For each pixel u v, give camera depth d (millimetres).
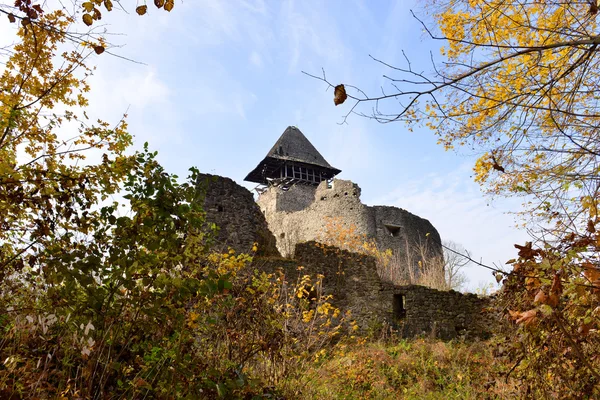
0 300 3461
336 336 12047
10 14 2748
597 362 3842
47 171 3494
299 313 7469
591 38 2785
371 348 10789
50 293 3391
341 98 2869
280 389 5285
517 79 4020
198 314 4277
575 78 3887
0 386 2752
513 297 4457
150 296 3482
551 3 3676
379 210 22609
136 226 3520
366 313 13164
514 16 4062
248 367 5605
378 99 2943
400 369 9250
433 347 10680
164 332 3699
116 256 3406
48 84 3963
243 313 5270
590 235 3061
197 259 4516
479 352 10406
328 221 21938
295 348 6902
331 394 7090
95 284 3494
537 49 2852
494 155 4391
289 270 12508
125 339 3559
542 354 4086
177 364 3561
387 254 18969
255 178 36125
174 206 3633
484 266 3072
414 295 13531
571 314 3656
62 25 3746
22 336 3191
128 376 3701
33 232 3467
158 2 2857
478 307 14141
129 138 4078
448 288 16750
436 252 24500
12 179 3414
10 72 3918
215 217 12414
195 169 3916
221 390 3678
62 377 3148
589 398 4027
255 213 13492
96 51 3047
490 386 6031
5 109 3672
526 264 3373
